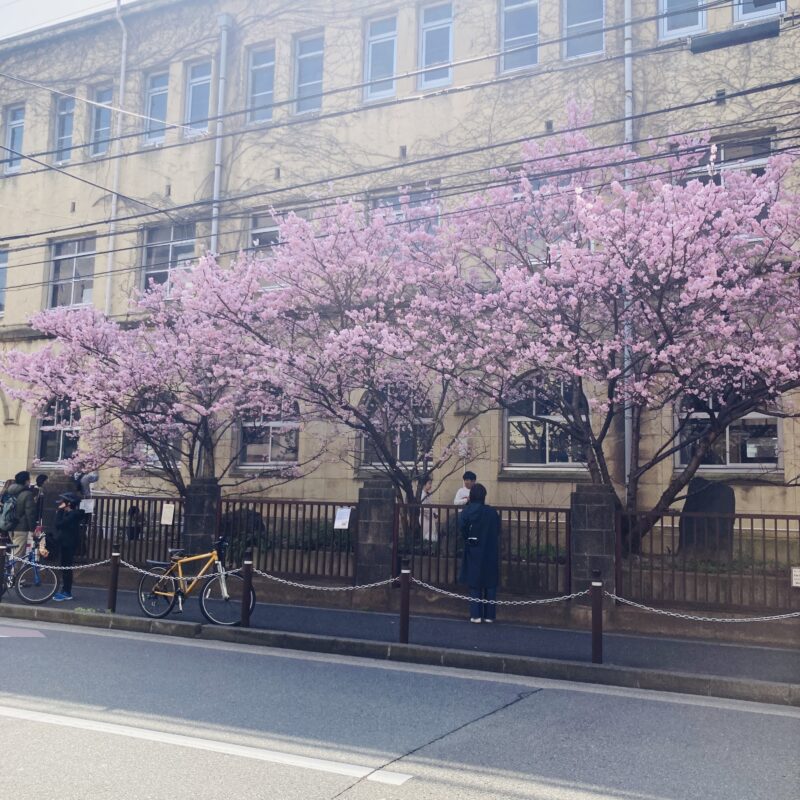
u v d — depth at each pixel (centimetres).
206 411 1445
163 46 2139
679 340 1146
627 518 1141
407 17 1853
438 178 1742
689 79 1562
